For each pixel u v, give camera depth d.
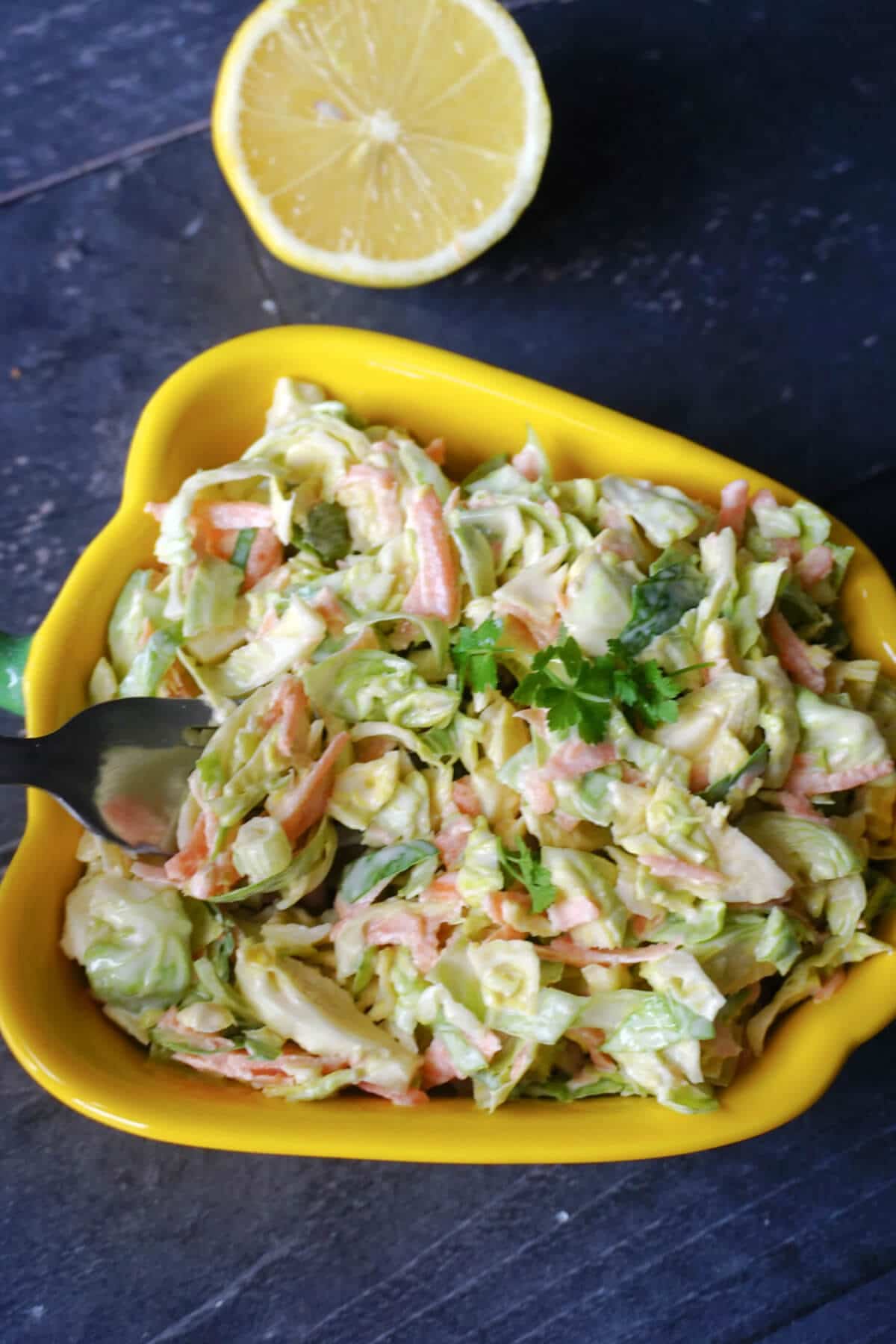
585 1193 0.29
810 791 0.25
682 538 0.26
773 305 0.34
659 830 0.24
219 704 0.25
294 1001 0.24
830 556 0.27
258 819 0.24
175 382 0.27
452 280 0.33
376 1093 0.24
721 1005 0.23
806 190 0.34
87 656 0.26
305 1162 0.29
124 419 0.33
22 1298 0.28
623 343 0.33
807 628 0.27
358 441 0.27
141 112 0.33
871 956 0.25
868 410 0.34
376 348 0.27
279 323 0.33
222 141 0.31
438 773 0.25
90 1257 0.29
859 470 0.34
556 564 0.26
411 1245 0.29
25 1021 0.23
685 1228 0.29
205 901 0.25
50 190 0.33
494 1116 0.24
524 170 0.31
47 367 0.33
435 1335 0.29
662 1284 0.29
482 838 0.24
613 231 0.34
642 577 0.26
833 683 0.26
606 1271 0.29
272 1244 0.29
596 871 0.24
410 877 0.25
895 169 0.34
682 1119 0.23
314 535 0.27
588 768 0.24
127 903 0.25
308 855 0.24
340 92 0.31
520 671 0.25
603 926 0.24
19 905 0.24
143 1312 0.29
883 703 0.26
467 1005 0.24
